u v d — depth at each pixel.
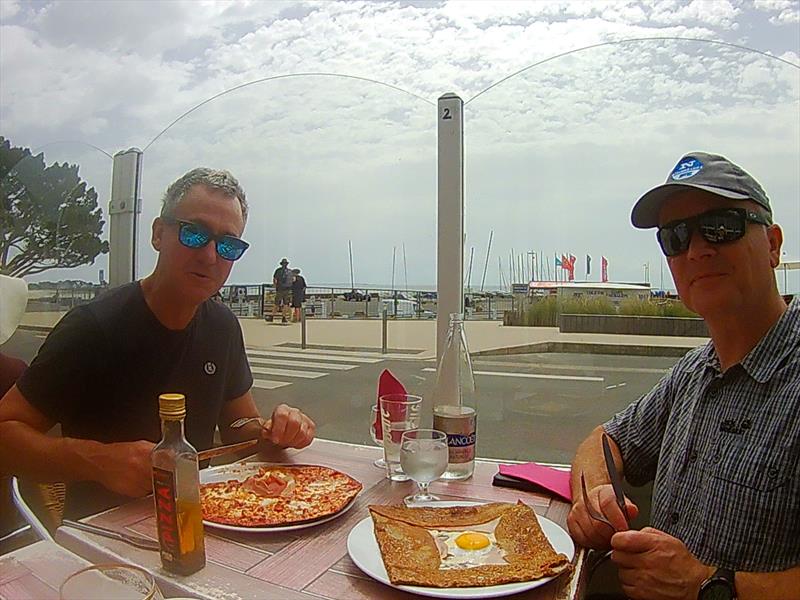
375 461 1.61
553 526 1.15
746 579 1.01
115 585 0.82
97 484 1.58
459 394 1.73
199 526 0.96
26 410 1.47
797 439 1.11
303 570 0.97
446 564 0.98
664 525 1.31
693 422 1.29
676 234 1.28
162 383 1.65
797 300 1.26
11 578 0.94
